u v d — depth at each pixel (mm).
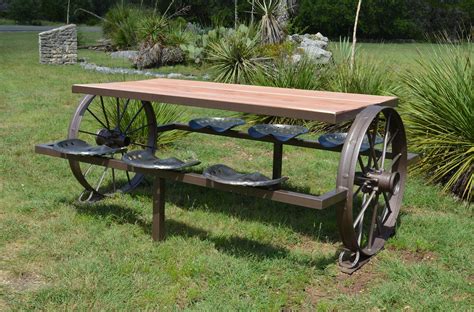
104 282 2900
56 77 11539
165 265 3137
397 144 3697
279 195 2906
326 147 3930
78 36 19109
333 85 7250
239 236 3617
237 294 2836
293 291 2934
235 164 5516
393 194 3617
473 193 4449
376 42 27891
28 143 5949
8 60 14391
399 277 3109
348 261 3279
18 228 3588
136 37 17250
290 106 3000
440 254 3455
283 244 3561
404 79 5742
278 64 8195
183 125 4602
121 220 3803
